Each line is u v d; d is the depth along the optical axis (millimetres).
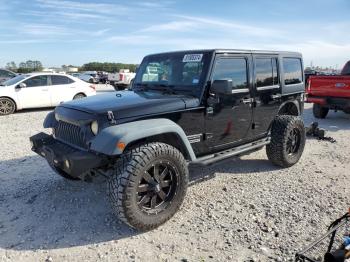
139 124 3568
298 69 6117
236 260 3094
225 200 4344
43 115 11633
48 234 3561
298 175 5289
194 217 3896
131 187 3350
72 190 4652
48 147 3932
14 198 4414
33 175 5242
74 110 3891
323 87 10172
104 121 3541
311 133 7957
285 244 3336
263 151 6602
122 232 3596
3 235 3531
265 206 4168
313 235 3492
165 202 3699
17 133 8383
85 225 3742
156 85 4777
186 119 4070
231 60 4590
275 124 5461
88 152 3570
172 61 4664
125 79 22484
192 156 4008
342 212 4004
